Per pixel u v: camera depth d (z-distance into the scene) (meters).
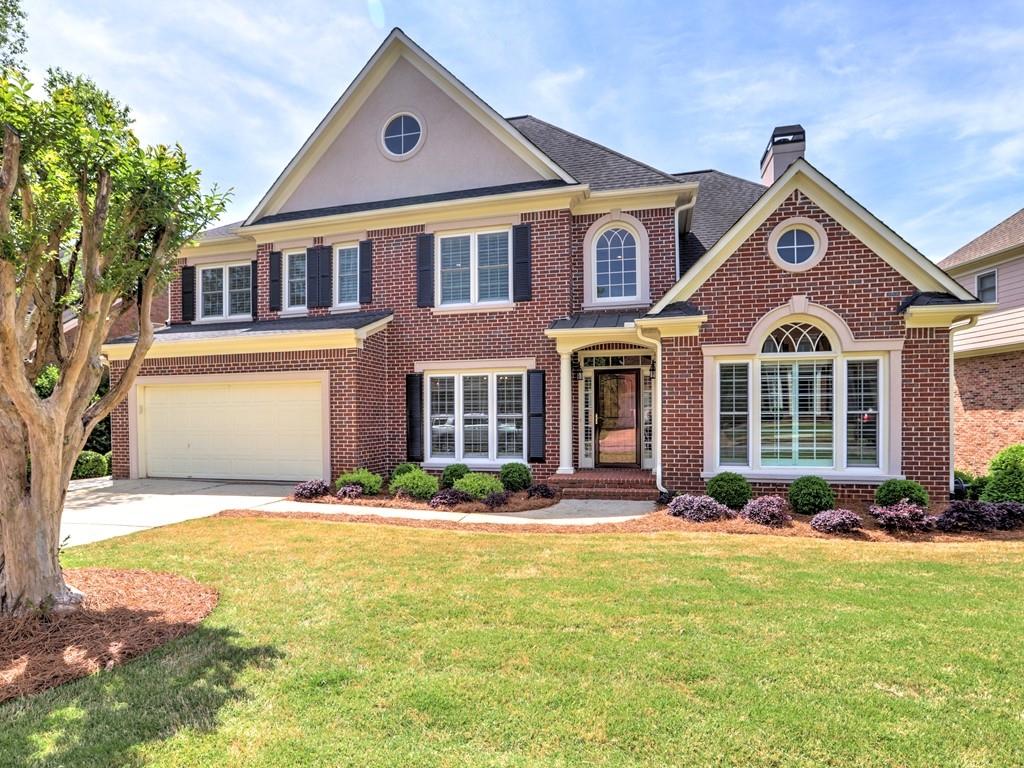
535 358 13.24
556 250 13.18
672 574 6.36
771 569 6.55
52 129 4.66
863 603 5.39
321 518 9.83
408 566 6.73
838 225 10.02
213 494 12.27
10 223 4.74
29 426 4.98
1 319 4.41
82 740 3.28
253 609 5.30
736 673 4.03
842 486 10.00
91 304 5.04
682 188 12.76
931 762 3.07
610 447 13.81
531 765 3.03
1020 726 3.40
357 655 4.33
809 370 10.25
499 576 6.32
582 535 8.45
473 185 14.26
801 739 3.27
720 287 10.52
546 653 4.34
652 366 13.52
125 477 14.62
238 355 13.64
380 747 3.19
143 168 5.26
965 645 4.49
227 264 16.75
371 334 13.47
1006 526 8.45
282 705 3.62
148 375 14.43
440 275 14.12
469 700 3.67
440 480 13.01
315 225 14.90
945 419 9.62
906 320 9.71
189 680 3.96
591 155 15.02
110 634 4.73
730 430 10.61
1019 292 15.47
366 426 13.16
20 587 5.05
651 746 3.20
